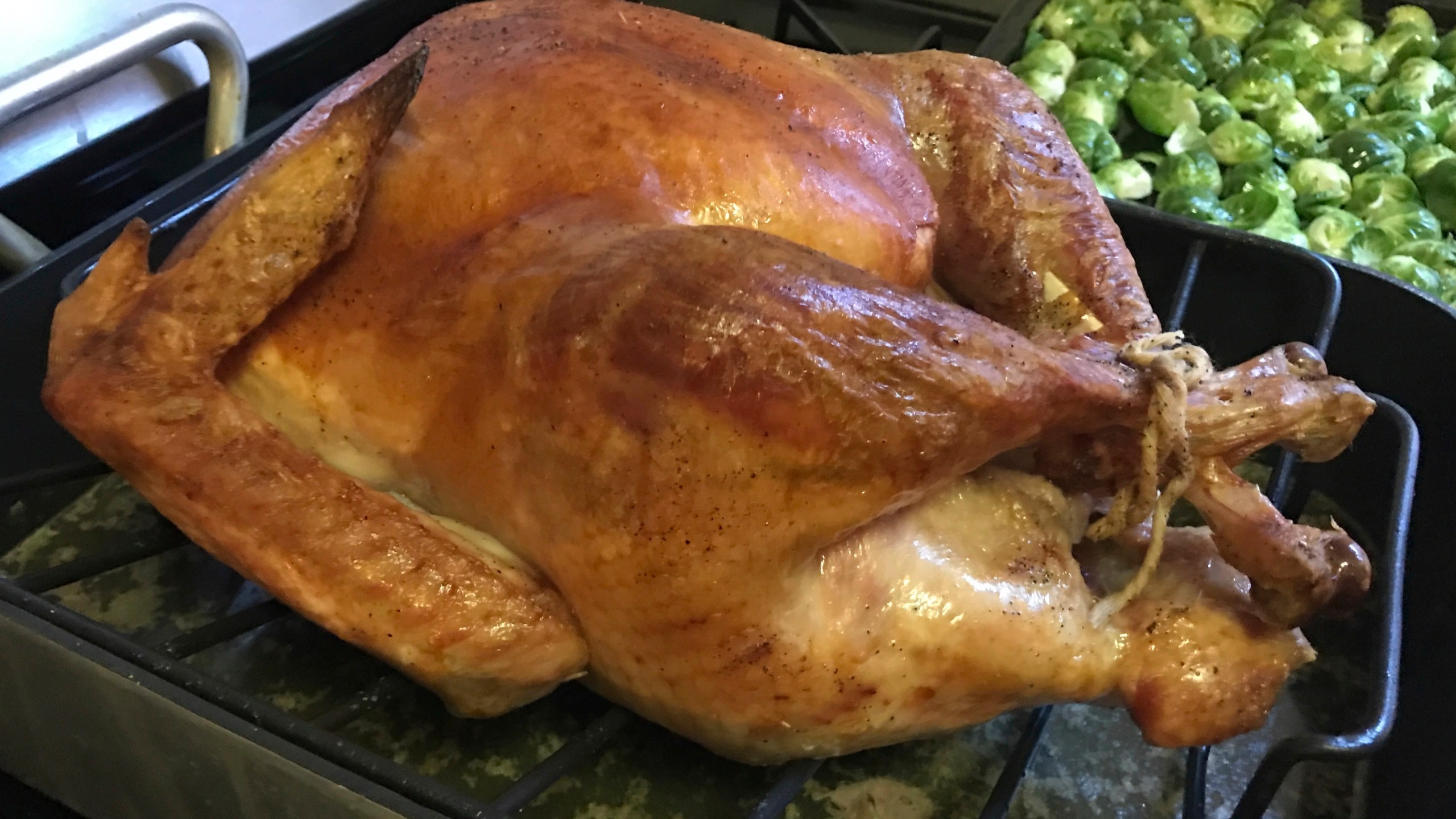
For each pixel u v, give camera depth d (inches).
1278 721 15.7
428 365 12.8
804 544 11.7
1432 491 16.9
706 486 11.5
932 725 13.0
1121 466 13.5
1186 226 18.1
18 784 14.7
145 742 12.4
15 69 17.2
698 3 27.0
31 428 16.8
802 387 11.3
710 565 11.6
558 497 11.9
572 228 12.6
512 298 12.3
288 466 12.9
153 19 17.3
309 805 11.7
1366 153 22.8
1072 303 15.8
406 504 13.4
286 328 13.4
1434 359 17.2
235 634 13.8
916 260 15.0
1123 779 15.0
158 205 17.4
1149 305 15.6
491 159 13.4
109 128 18.6
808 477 11.4
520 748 14.7
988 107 16.3
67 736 13.1
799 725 12.4
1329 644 16.6
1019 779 13.5
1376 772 15.2
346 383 13.3
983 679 12.7
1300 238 21.5
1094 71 24.2
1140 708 13.3
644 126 13.5
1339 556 13.4
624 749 14.7
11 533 16.9
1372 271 17.6
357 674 15.4
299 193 12.9
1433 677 15.2
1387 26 27.4
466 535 13.1
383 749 14.7
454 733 14.8
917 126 16.3
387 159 13.6
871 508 11.7
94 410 12.9
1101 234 15.9
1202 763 14.0
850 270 12.1
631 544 11.7
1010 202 15.9
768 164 13.7
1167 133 23.9
